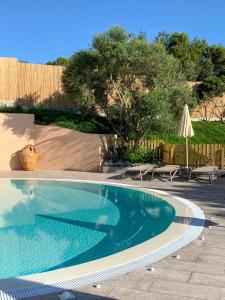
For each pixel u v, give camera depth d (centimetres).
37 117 2239
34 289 508
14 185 1584
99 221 1012
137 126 1972
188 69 2375
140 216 1046
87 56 1961
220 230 822
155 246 702
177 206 1090
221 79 3073
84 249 780
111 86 2008
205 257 644
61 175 1856
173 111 1969
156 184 1535
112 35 1934
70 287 515
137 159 1923
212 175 1650
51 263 704
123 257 640
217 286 522
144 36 1992
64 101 2417
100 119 2280
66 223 1002
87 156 2005
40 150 2108
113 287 516
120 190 1448
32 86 2364
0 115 2053
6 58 2298
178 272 574
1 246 805
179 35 4497
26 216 1087
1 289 507
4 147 2069
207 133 2548
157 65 1906
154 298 483
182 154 1891
